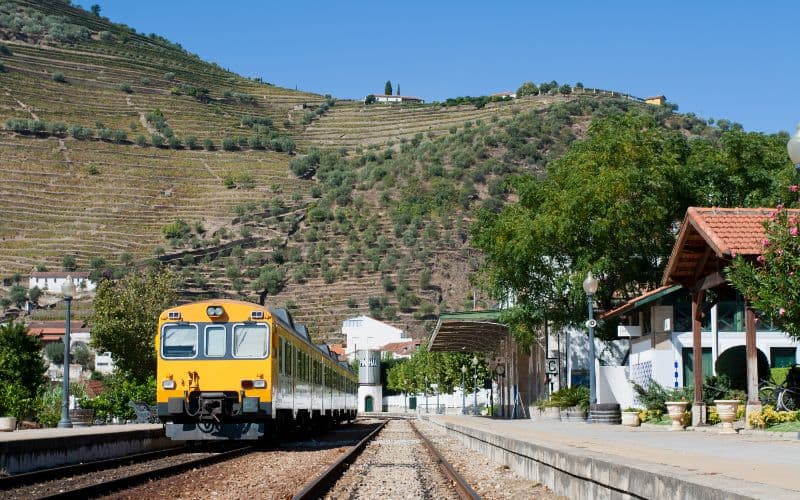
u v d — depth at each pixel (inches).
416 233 6555.1
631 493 404.2
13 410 1514.5
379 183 7411.4
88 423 1517.0
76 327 5201.8
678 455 530.6
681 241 965.8
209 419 978.7
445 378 3841.0
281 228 6894.7
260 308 988.6
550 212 1537.9
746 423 892.0
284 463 834.8
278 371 1012.5
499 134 7436.0
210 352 979.3
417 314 5885.8
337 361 1839.3
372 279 6215.6
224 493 581.6
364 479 690.8
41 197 7052.2
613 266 1498.5
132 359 2171.5
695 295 1010.7
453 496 581.3
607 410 1275.8
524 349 1756.9
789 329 827.4
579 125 7647.6
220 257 6515.8
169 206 7322.8
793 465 449.7
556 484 577.0
